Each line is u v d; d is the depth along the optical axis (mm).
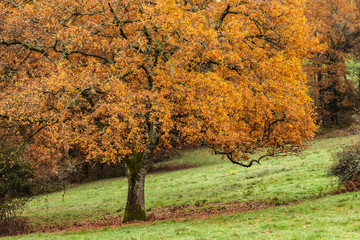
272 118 24094
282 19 24516
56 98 20562
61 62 21359
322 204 22312
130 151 21453
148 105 22109
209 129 22203
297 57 25875
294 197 27719
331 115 70688
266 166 45281
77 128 21094
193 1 27328
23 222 27516
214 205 30375
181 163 65938
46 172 29469
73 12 22828
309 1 70688
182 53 22406
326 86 68562
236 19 24594
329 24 69188
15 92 20797
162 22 21156
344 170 26938
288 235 14812
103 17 24984
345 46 71688
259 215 22047
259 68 24188
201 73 22969
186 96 21812
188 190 39781
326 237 13680
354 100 72812
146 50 24094
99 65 22031
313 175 34688
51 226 30109
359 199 21672
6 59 24141
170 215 28547
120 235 19688
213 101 20766
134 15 25422
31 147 26188
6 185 26578
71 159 41938
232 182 39625
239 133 23312
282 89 22922
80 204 41312
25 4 23203
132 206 26500
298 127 24094
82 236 20953
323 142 54969
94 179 65562
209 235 16922
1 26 21953
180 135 25031
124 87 20625
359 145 27438
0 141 26328
